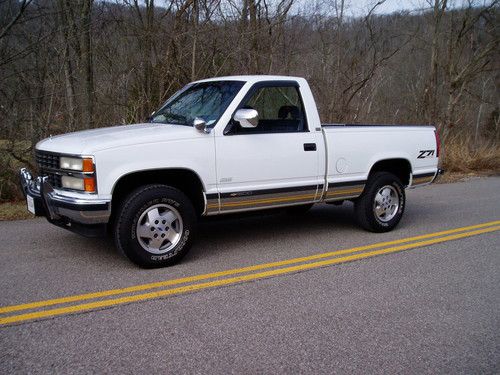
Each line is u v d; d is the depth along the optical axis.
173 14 10.83
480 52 14.88
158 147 4.99
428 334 3.90
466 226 7.43
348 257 5.79
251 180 5.61
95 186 4.72
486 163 14.56
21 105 8.92
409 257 5.85
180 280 4.91
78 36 9.55
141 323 3.97
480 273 5.33
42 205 5.17
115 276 4.98
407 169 7.23
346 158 6.38
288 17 12.27
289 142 5.83
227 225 7.29
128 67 10.38
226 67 11.34
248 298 4.52
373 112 14.71
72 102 9.45
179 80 10.92
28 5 8.86
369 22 14.11
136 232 5.01
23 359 3.40
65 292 4.55
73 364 3.35
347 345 3.70
